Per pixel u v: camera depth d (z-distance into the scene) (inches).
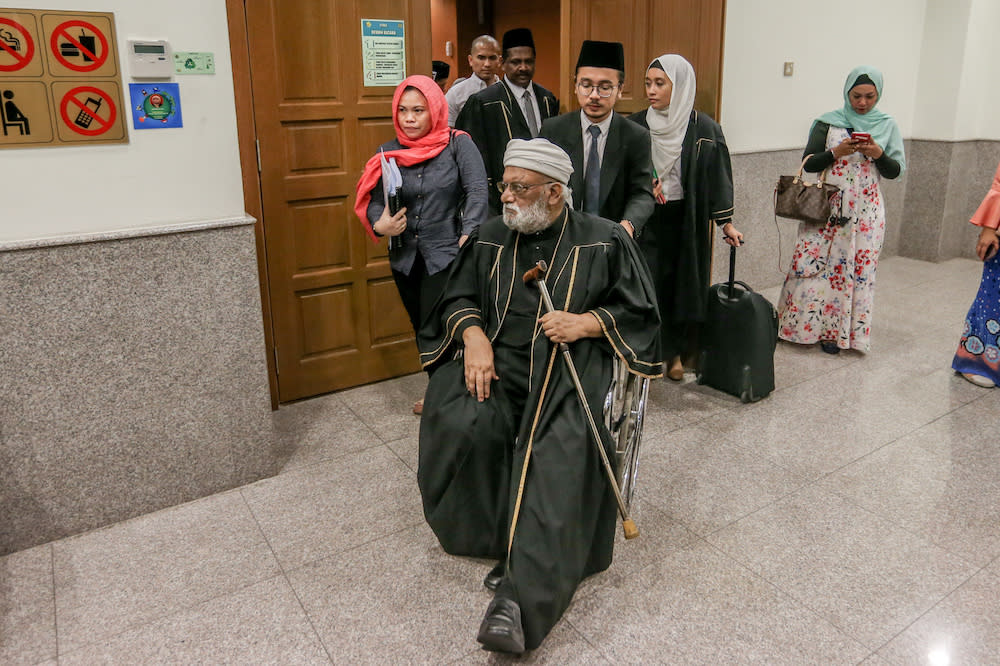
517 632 72.0
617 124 122.4
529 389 84.2
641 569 92.1
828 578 90.3
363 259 145.3
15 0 86.7
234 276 105.0
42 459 96.1
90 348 96.5
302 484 112.5
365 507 106.3
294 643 80.4
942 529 100.3
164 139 98.8
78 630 82.5
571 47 142.6
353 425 132.7
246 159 129.0
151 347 100.7
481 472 85.7
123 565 93.7
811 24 202.2
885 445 124.2
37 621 83.9
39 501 97.0
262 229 133.2
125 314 98.0
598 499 82.7
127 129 96.1
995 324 143.9
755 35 188.5
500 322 86.7
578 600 86.6
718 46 162.7
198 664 77.7
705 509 105.2
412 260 120.2
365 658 78.2
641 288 86.5
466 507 87.7
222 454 109.1
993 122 242.5
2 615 84.8
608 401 83.6
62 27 89.7
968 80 236.1
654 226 138.6
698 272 140.7
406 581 90.4
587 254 85.7
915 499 107.7
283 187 134.1
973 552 95.3
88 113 93.1
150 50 95.3
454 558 94.9
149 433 102.8
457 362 90.4
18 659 78.4
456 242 120.7
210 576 91.5
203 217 103.5
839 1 207.9
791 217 163.9
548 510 75.9
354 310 146.7
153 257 98.6
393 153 116.2
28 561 94.5
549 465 78.2
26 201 91.5
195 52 98.7
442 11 302.4
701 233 140.1
